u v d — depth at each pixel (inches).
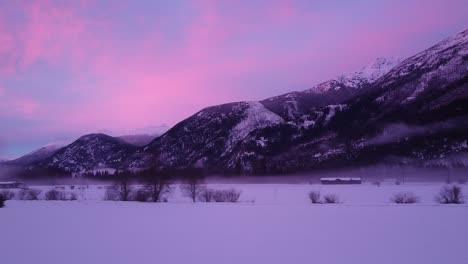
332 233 1111.6
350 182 5285.4
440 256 798.5
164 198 2785.4
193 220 1455.5
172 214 1678.2
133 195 2861.7
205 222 1392.7
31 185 6343.5
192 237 1071.6
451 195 2470.5
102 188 4943.4
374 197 2829.7
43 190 4564.5
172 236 1091.9
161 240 1026.7
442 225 1236.5
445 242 952.9
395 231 1130.0
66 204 2420.0
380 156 6786.4
